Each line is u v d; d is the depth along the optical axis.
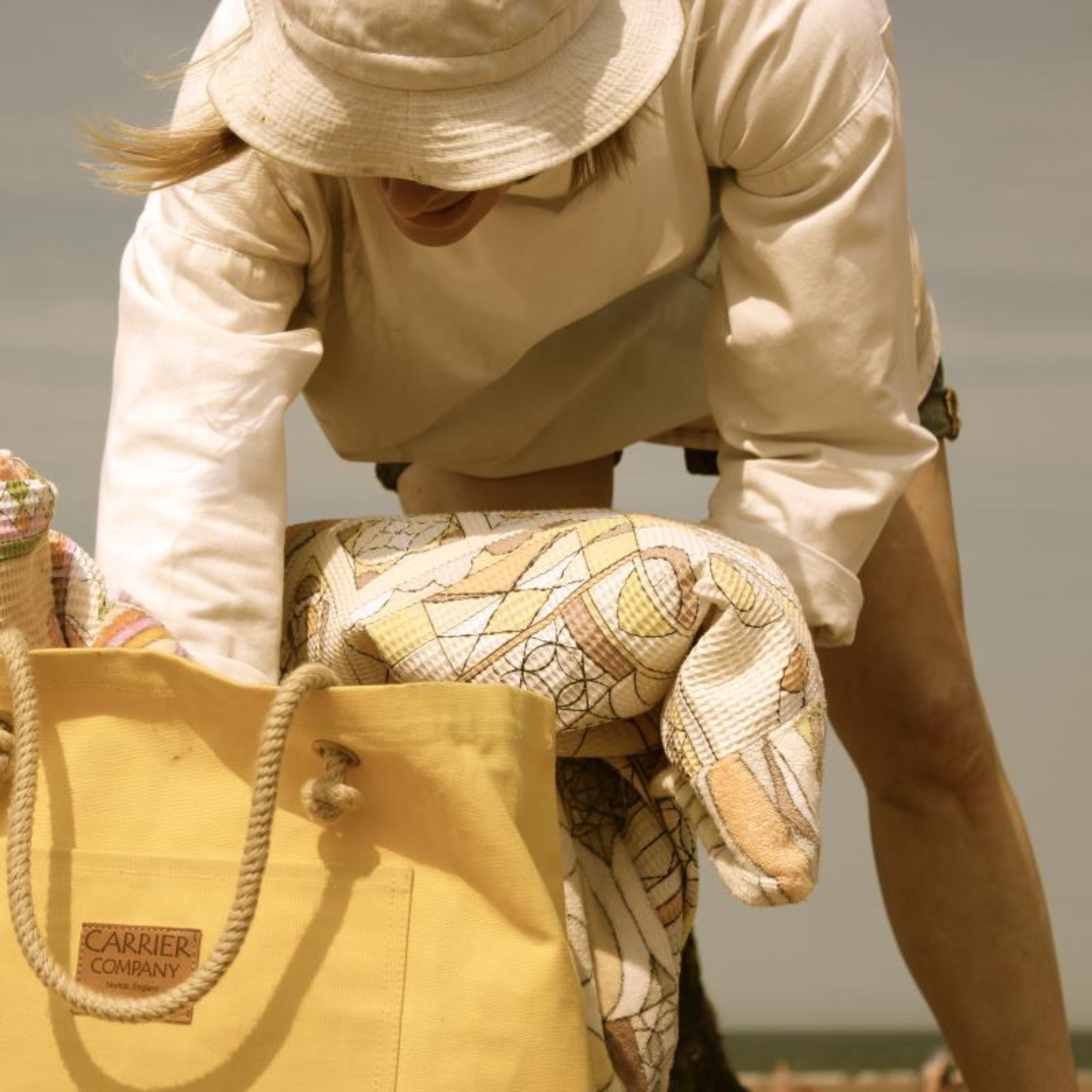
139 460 2.09
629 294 2.60
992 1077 2.91
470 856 1.63
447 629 1.95
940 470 2.86
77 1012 1.67
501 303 2.33
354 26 1.91
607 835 2.10
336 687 1.64
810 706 1.91
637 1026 1.98
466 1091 1.61
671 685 1.94
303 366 2.20
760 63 2.14
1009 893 2.88
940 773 2.84
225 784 1.68
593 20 2.00
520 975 1.62
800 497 2.24
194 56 2.29
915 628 2.79
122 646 1.92
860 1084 17.16
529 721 1.66
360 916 1.64
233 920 1.59
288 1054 1.63
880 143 2.21
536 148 1.93
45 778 1.72
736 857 1.84
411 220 2.03
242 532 2.07
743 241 2.24
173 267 2.17
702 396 2.74
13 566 1.84
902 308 2.26
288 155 1.96
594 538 1.97
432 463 2.70
